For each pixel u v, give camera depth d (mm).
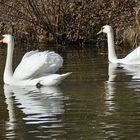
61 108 12094
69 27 27469
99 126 10523
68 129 10414
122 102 12391
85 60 19922
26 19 27562
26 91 14352
